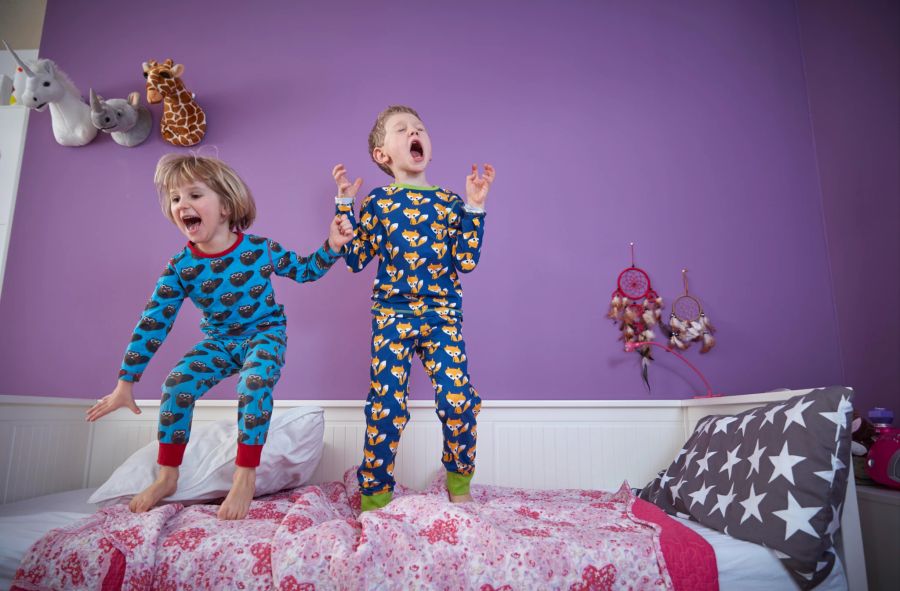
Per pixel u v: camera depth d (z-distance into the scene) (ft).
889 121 6.34
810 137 7.71
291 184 7.36
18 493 5.31
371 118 7.55
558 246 7.22
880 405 6.38
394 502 4.01
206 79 7.70
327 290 7.02
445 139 7.47
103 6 7.97
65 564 3.36
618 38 7.89
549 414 6.64
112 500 4.57
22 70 6.82
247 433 4.25
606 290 7.13
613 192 7.41
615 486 6.52
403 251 5.07
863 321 6.70
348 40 7.79
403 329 4.89
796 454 3.81
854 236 6.89
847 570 3.70
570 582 3.35
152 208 7.30
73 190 7.36
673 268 7.23
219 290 4.81
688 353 6.98
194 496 4.58
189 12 7.92
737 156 7.60
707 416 6.02
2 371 6.88
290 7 7.91
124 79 7.77
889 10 6.39
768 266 7.29
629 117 7.65
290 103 7.59
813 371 7.03
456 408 4.70
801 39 7.99
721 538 3.91
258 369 4.48
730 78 7.84
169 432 4.41
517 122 7.56
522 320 7.00
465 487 4.97
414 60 7.73
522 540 3.51
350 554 3.24
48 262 7.16
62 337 6.97
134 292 7.09
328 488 5.57
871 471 4.62
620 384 6.89
